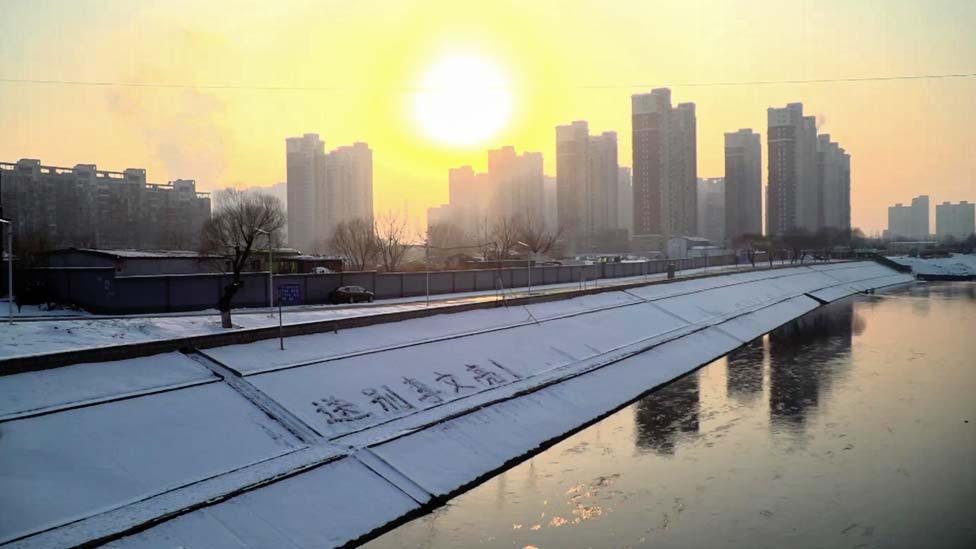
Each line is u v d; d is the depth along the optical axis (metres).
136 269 59.06
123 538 20.81
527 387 41.22
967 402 43.56
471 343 46.12
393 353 40.38
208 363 32.75
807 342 68.50
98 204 143.38
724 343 65.75
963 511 27.38
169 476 24.48
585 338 55.50
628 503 28.33
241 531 22.77
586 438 36.97
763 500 28.62
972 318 85.38
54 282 52.00
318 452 28.34
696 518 26.95
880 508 27.78
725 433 37.72
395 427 32.19
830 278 133.12
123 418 26.48
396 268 105.25
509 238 132.12
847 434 37.31
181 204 156.38
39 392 26.22
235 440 27.69
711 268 134.75
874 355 60.31
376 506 26.44
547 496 28.97
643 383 48.47
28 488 21.62
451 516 26.91
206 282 53.28
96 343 33.94
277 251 79.06
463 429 33.84
